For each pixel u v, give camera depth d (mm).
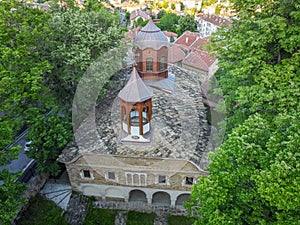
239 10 20562
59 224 22750
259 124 13562
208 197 12922
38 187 24625
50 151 22078
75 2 38594
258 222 12609
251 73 20141
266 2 17875
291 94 16781
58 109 23953
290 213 11266
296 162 10852
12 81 18500
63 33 24656
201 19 76438
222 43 21109
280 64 19438
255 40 18000
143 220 23828
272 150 12078
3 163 16562
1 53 20078
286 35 17922
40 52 23828
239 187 13023
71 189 24906
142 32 15086
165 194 25688
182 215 24047
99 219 23859
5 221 15078
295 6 16703
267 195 10602
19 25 23391
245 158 12602
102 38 23031
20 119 20391
